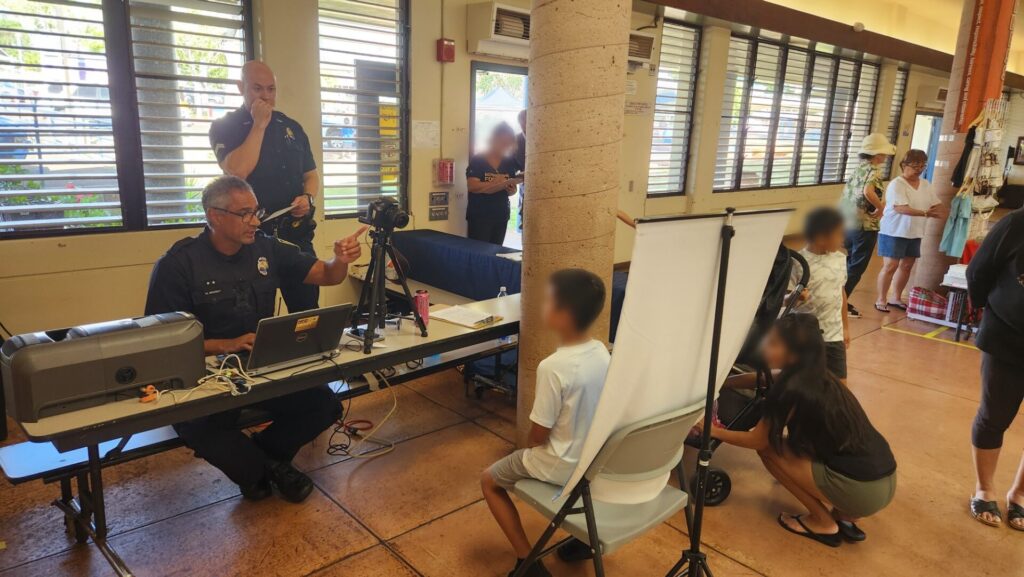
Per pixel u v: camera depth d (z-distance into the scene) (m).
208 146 3.95
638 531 1.77
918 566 2.35
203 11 3.77
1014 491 2.66
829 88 8.94
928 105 10.92
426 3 4.64
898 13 9.23
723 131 7.65
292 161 3.38
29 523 2.39
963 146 5.36
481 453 3.03
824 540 2.46
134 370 1.89
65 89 3.42
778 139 8.43
